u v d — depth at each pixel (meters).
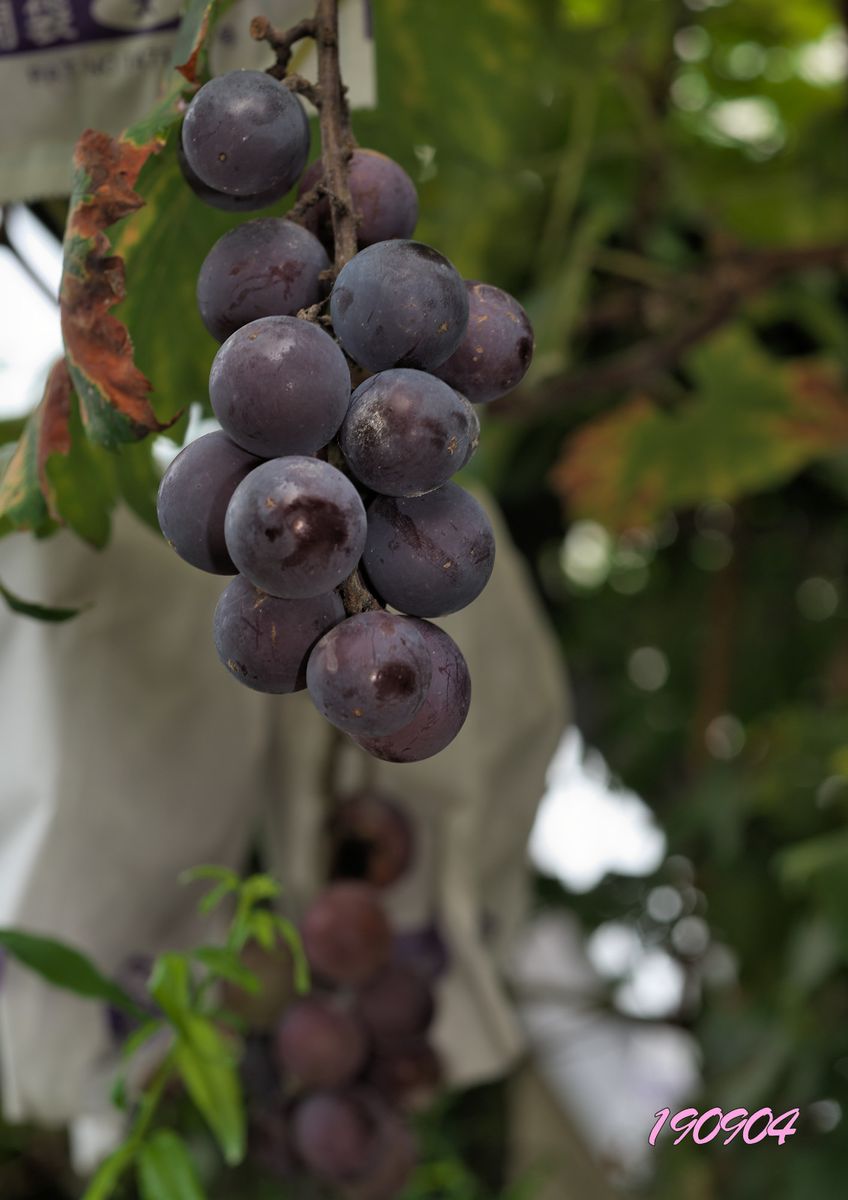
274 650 0.40
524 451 1.14
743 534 1.22
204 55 0.46
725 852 1.10
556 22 0.93
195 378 0.53
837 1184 1.00
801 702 1.28
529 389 0.94
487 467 0.98
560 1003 1.21
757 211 1.12
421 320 0.40
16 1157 0.94
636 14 0.96
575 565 1.29
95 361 0.44
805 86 1.17
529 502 1.19
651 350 0.95
